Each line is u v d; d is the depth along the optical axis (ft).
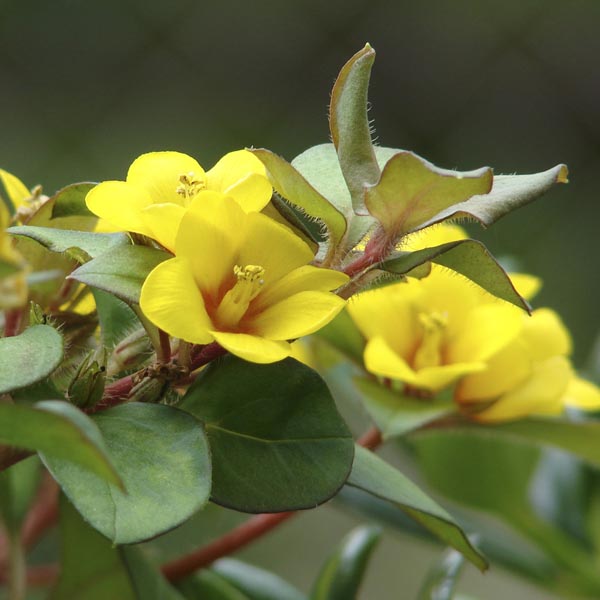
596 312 3.46
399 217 1.15
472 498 1.46
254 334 1.15
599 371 1.49
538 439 1.30
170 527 1.11
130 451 1.13
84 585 1.27
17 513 1.35
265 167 1.16
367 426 1.41
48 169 3.67
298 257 1.15
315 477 1.16
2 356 1.12
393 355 1.27
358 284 1.16
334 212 1.16
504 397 1.29
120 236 1.16
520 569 1.46
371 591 2.45
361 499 1.40
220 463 1.16
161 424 1.14
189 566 1.31
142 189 1.16
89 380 1.14
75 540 1.26
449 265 1.16
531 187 1.15
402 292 1.30
